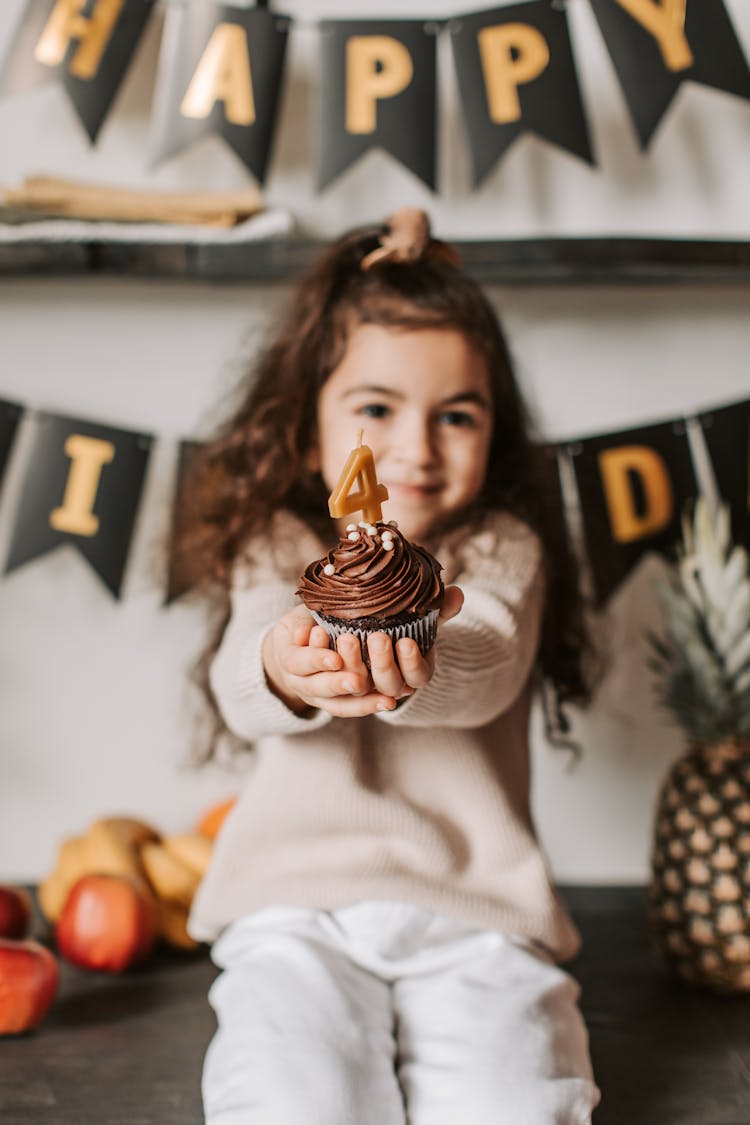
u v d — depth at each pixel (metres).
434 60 1.59
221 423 1.63
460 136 1.69
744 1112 1.09
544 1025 1.07
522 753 1.33
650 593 1.73
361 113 1.58
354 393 1.28
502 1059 1.02
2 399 1.69
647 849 1.74
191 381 1.72
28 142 1.71
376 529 0.93
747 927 1.34
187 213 1.53
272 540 1.32
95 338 1.72
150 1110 1.08
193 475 1.62
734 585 1.38
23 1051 1.21
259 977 1.11
